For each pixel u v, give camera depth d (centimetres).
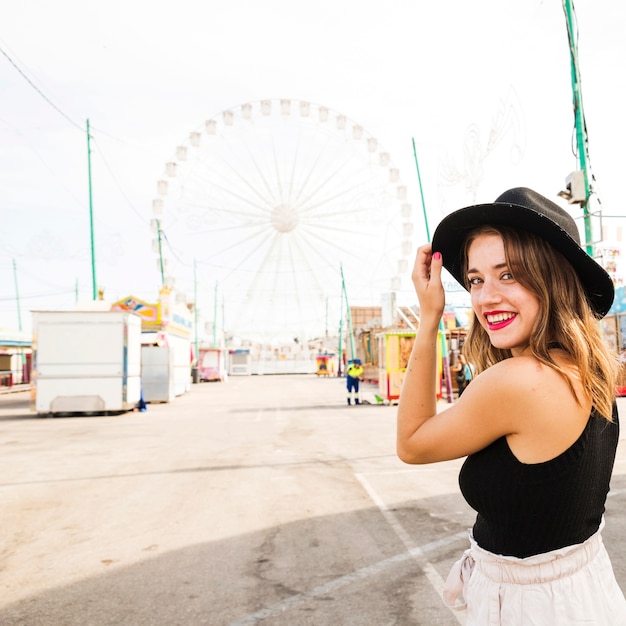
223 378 4338
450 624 297
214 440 1020
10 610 326
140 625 305
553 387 96
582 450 96
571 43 869
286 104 2603
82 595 345
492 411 99
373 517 500
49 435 1121
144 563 398
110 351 1530
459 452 105
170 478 692
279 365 6662
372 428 1180
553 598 97
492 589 104
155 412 1622
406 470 716
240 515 517
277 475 696
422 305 122
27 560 408
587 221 887
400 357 1777
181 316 2520
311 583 356
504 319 109
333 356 5534
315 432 1120
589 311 107
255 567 386
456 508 525
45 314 1522
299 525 481
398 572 370
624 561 370
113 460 825
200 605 328
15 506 564
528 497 97
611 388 102
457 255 126
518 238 108
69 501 583
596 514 102
